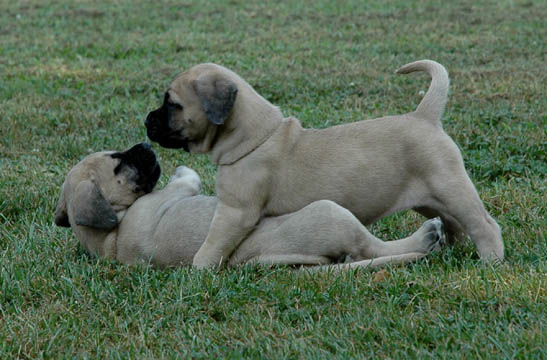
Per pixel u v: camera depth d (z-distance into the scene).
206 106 7.66
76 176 8.46
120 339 6.50
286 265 7.65
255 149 7.83
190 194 8.78
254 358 5.88
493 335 5.88
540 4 26.16
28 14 28.16
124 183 8.59
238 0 30.23
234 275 7.42
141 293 7.21
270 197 7.89
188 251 8.02
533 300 6.46
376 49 20.33
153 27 24.98
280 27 24.39
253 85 16.52
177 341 6.34
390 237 8.83
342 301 6.81
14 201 10.48
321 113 14.09
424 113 7.81
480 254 7.43
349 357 5.72
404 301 6.71
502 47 19.78
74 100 16.53
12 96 17.00
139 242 8.29
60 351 6.33
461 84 16.03
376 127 7.87
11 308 7.17
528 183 10.22
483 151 11.60
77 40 23.12
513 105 14.10
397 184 7.71
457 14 24.95
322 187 7.79
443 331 6.03
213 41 22.38
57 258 8.45
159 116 8.09
